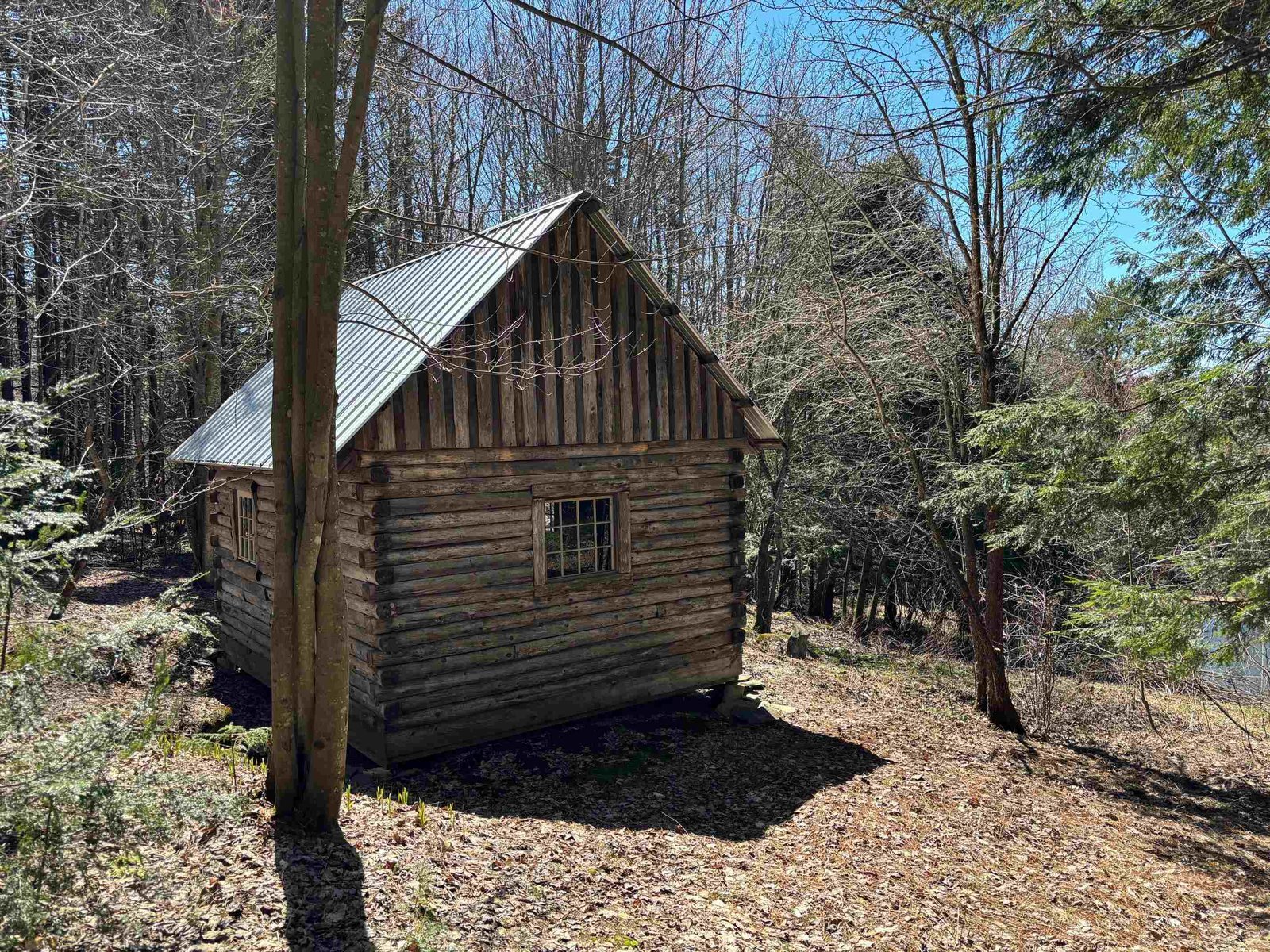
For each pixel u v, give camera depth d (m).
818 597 27.39
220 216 16.77
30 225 12.67
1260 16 5.54
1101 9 6.79
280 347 5.80
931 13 8.06
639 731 10.68
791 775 9.69
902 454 14.38
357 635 9.23
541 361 9.81
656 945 5.58
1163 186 10.39
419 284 11.46
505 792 8.50
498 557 9.60
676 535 11.27
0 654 3.84
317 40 5.43
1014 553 19.45
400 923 5.10
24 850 3.60
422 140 18.34
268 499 11.59
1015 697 15.27
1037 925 6.97
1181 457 8.55
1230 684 15.71
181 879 5.05
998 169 12.09
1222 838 9.89
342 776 6.21
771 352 18.31
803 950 5.87
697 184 20.59
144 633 4.27
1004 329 14.80
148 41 11.91
